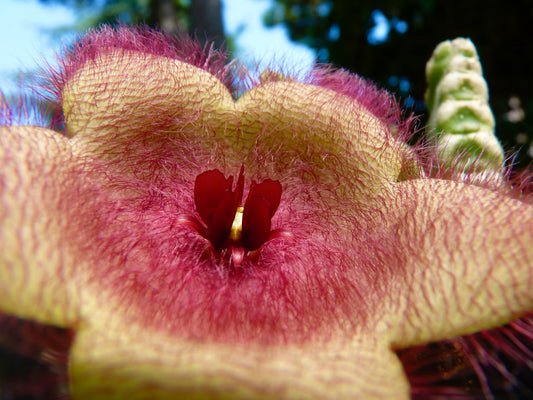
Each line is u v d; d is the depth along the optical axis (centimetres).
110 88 11
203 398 6
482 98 14
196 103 12
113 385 6
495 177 10
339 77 13
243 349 7
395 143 11
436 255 9
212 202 11
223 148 12
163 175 12
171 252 11
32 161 9
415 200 10
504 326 8
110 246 9
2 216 7
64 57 11
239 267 11
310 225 12
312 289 10
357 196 11
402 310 8
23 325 7
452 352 8
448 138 13
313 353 7
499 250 8
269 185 11
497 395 8
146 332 7
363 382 7
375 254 10
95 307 7
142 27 12
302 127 12
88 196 9
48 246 7
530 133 29
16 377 7
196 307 9
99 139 11
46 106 11
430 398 8
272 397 6
